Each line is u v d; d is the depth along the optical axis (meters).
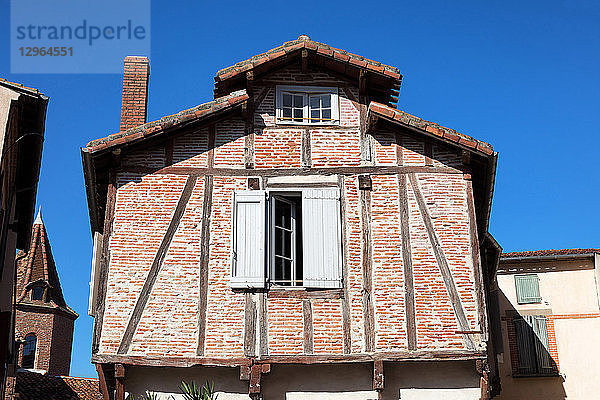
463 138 12.56
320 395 11.81
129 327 11.74
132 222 12.35
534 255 20.88
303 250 12.30
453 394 11.85
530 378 20.14
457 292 12.10
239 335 11.77
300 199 13.09
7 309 14.40
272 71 13.61
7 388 18.89
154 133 12.54
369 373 11.95
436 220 12.55
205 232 12.38
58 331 36.53
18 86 12.00
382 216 12.57
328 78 13.68
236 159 12.91
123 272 12.04
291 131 13.16
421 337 11.83
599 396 19.70
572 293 20.66
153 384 11.76
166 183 12.63
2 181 12.07
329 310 11.95
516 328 20.58
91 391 25.17
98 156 12.33
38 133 12.95
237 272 12.11
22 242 17.27
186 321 11.83
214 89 13.66
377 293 12.09
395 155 12.98
